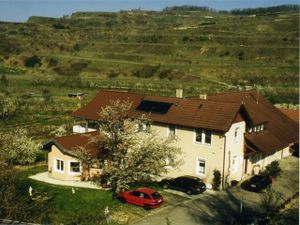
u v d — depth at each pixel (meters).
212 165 39.53
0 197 30.89
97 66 139.38
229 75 120.56
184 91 100.81
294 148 52.81
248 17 198.25
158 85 111.88
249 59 134.50
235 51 140.38
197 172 40.53
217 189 39.16
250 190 39.09
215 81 118.06
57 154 41.22
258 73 118.12
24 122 67.69
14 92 96.81
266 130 47.12
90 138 39.97
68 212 33.59
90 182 40.41
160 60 141.50
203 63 132.25
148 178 39.78
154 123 42.44
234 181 40.66
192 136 40.38
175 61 139.25
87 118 47.56
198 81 119.44
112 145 37.44
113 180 37.41
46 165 46.44
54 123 67.25
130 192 35.28
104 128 38.09
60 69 141.38
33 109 78.31
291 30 157.38
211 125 38.94
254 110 47.88
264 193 35.84
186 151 40.91
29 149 46.31
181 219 32.47
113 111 38.56
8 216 30.02
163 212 33.81
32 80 119.69
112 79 125.50
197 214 33.50
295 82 111.44
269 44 142.38
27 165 46.41
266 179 39.66
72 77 127.50
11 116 71.19
